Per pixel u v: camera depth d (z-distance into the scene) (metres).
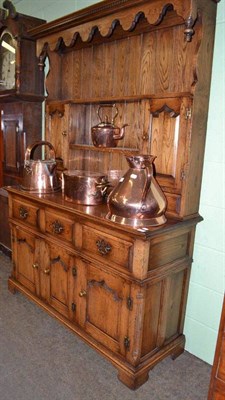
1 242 3.27
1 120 2.96
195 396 1.62
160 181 1.72
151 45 1.84
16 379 1.68
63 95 2.45
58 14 2.51
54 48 2.16
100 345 1.77
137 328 1.57
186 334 1.95
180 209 1.66
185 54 1.68
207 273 1.81
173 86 1.76
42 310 2.31
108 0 1.65
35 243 2.17
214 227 1.75
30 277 2.29
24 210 2.22
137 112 1.95
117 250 1.58
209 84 1.62
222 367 1.14
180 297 1.83
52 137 2.42
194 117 1.57
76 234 1.81
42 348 1.92
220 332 1.14
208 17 1.52
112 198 1.62
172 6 1.51
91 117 2.29
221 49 1.59
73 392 1.61
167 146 1.68
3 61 2.71
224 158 1.65
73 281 1.90
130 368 1.62
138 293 1.52
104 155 2.21
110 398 1.58
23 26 2.40
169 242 1.62
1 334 2.03
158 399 1.59
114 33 1.97
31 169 2.19
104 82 2.14
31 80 2.53
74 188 1.90
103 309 1.73
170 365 1.83
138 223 1.53
